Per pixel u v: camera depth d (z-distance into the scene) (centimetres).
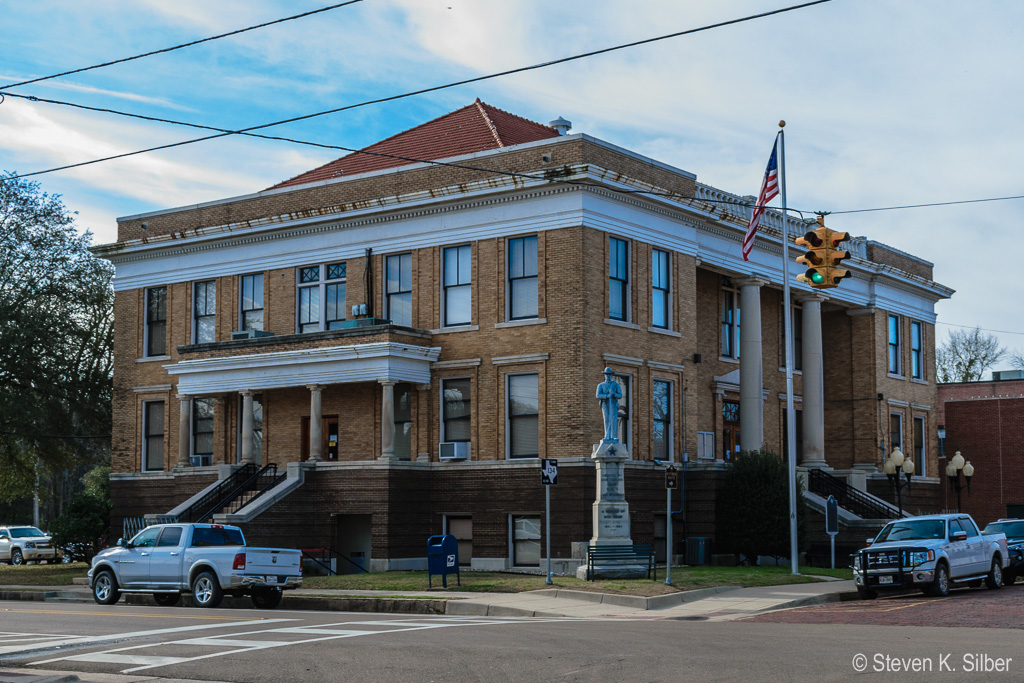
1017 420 5322
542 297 3447
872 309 4881
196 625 2025
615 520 2911
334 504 3559
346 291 3841
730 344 4369
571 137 3428
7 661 1584
